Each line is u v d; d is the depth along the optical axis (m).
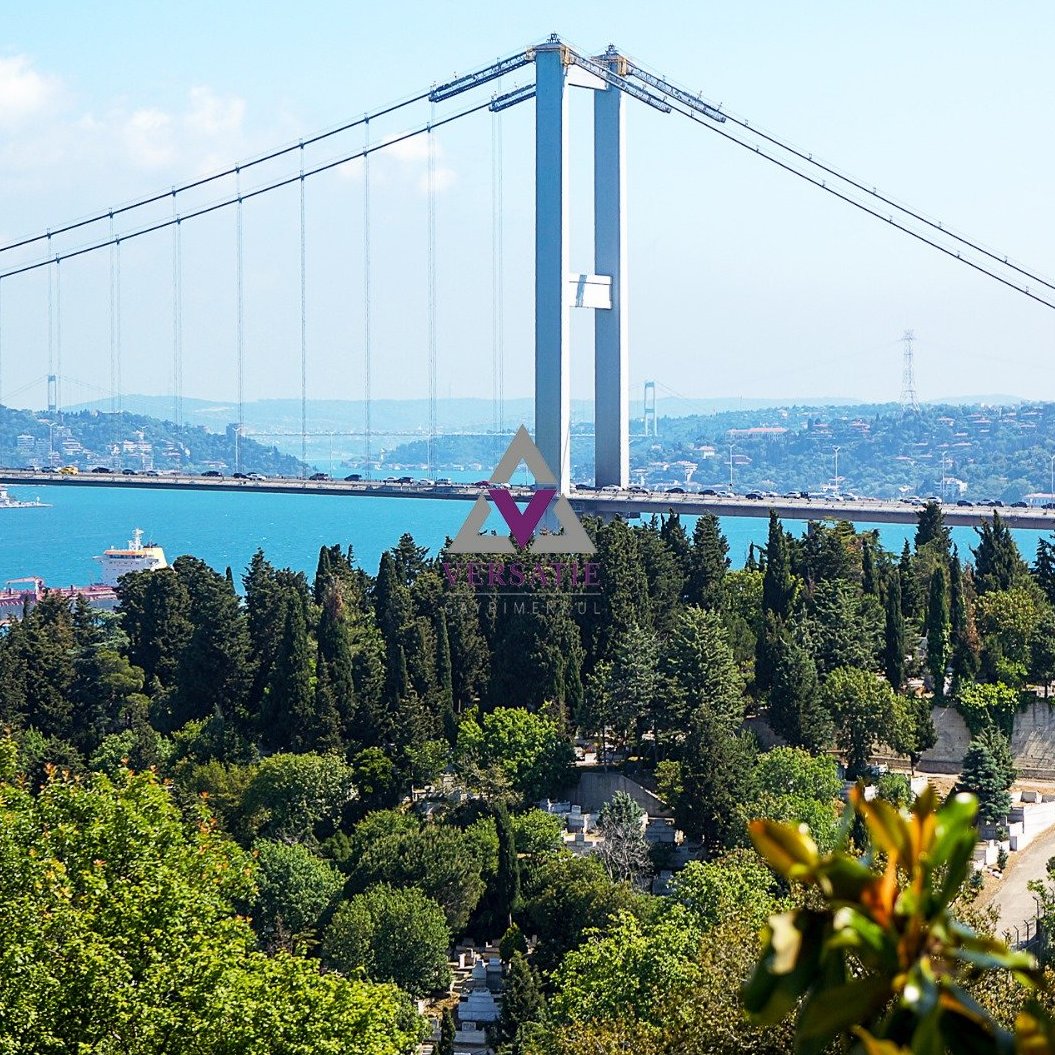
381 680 182.75
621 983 100.25
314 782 167.25
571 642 186.38
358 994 72.25
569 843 162.12
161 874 69.31
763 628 189.62
